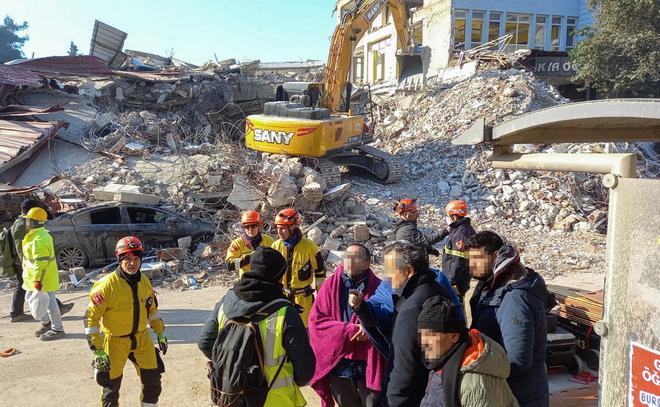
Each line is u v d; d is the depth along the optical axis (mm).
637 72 23031
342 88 18172
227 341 3338
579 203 15547
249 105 29203
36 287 7488
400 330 3240
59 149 17375
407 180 18391
